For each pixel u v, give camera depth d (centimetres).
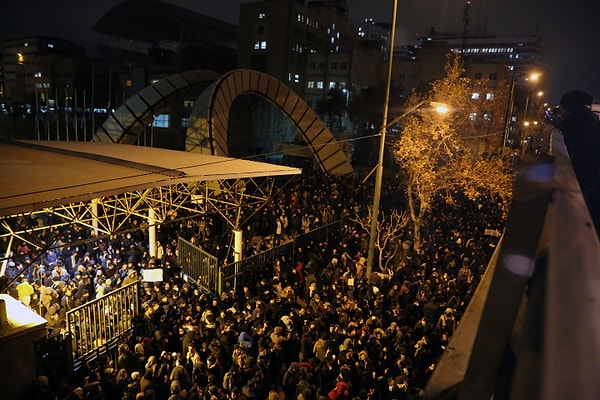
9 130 6309
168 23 7394
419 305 1233
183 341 1036
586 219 86
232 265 1468
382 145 1384
